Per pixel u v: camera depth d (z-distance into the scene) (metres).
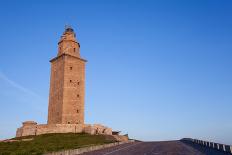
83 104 98.69
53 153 33.66
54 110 97.00
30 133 92.25
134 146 57.53
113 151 44.06
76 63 100.69
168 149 45.88
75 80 98.50
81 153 41.72
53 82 101.38
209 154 34.75
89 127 88.31
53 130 87.38
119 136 88.44
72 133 86.62
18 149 53.25
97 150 48.19
